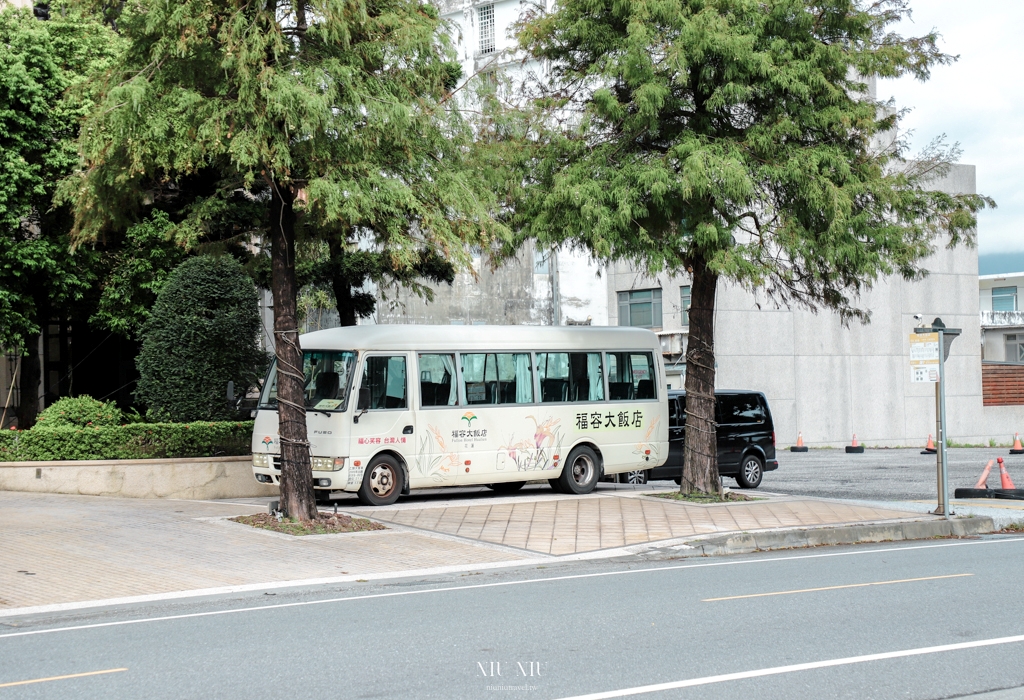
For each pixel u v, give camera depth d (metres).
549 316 39.41
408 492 18.77
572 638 7.94
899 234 17.11
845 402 41.91
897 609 9.15
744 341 39.19
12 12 22.45
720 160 15.58
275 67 13.34
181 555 12.36
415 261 14.45
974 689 6.54
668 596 9.84
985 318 61.84
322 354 17.30
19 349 22.80
